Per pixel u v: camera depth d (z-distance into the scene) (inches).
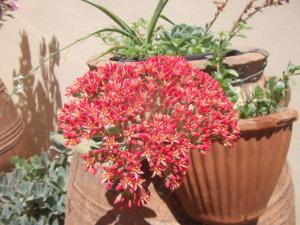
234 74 14.4
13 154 24.1
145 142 11.1
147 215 14.4
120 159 11.3
